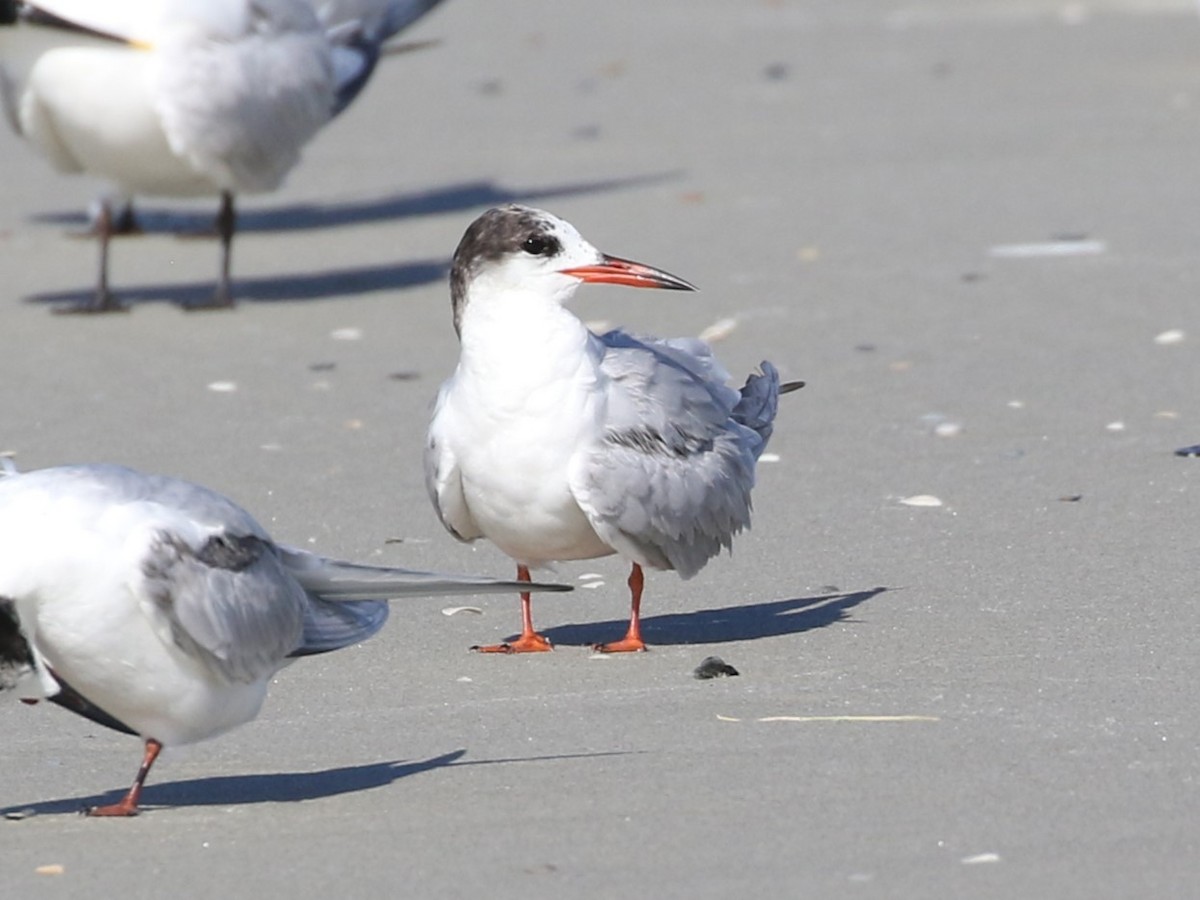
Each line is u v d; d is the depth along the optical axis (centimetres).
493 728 906
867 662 980
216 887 725
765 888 704
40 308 1919
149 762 815
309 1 1931
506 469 996
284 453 1412
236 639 789
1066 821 757
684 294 1836
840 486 1298
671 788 810
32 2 1808
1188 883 697
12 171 2617
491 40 3556
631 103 2931
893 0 3912
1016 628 1020
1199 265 1859
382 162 2617
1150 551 1140
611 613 1102
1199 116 2653
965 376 1548
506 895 705
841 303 1784
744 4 3912
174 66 1812
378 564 1175
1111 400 1468
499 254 991
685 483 1015
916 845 739
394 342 1747
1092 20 3550
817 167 2430
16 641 751
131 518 768
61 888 730
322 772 858
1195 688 913
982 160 2431
